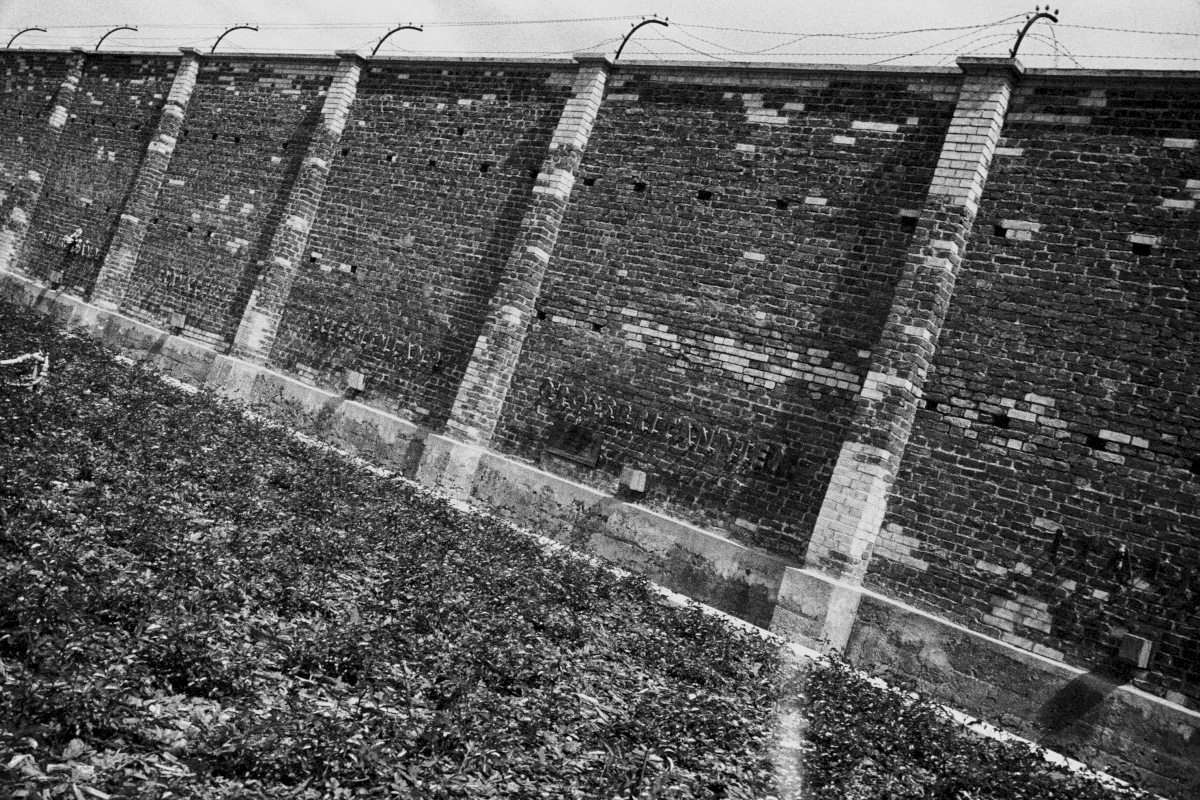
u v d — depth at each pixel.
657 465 14.05
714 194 14.66
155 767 4.61
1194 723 9.34
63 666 5.05
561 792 5.57
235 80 23.78
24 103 29.58
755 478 13.16
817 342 13.15
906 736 8.27
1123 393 10.77
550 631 9.23
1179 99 11.16
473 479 15.55
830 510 12.01
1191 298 10.59
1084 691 9.98
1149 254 10.97
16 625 5.40
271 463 13.35
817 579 11.72
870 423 11.99
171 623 6.17
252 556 8.54
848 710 8.73
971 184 12.09
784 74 14.46
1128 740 9.62
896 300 12.25
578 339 15.44
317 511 11.17
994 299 11.84
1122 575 10.28
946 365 11.95
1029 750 8.82
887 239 12.94
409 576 9.52
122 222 24.14
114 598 6.20
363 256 19.23
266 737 5.01
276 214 21.55
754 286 13.89
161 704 5.39
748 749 7.20
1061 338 11.30
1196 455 10.20
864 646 11.30
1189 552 9.98
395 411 17.66
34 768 4.14
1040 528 10.91
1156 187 11.09
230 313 21.52
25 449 9.62
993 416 11.52
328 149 20.30
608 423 14.73
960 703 10.60
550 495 14.69
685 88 15.51
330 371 18.92
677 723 7.19
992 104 12.22
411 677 6.84
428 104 19.27
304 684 6.30
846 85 13.83
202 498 10.39
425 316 17.89
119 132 26.41
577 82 16.69
